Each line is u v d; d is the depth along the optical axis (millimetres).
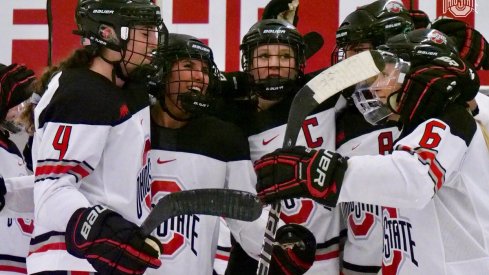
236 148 5559
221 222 6703
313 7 7820
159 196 5352
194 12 7871
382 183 4309
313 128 5719
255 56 5590
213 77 5488
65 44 7930
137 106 4961
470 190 4609
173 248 5320
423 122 4484
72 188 4555
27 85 6375
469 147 4598
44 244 4781
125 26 4801
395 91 4641
